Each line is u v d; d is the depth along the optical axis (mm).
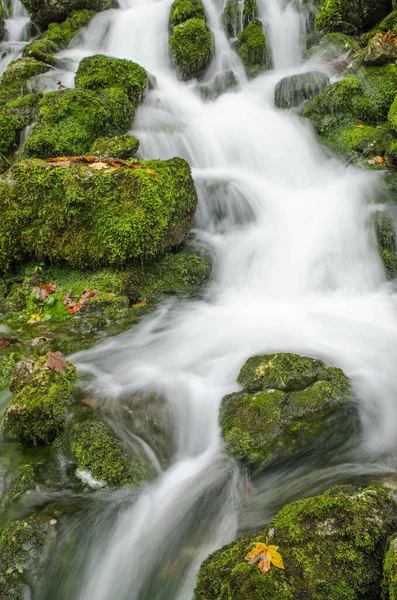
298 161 8242
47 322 5516
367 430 3789
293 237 6730
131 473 3418
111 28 12305
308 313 5664
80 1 12727
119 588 2881
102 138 7293
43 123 7457
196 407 4113
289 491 3291
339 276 6305
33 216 5977
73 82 9586
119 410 4008
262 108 9648
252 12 11945
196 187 7191
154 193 5844
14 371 4152
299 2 11844
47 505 3201
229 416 3889
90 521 3125
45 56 10461
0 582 2773
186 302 6027
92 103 7789
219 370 4535
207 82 11133
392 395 4152
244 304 6000
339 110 8562
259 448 3643
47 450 3668
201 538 3062
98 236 5895
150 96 9641
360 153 7922
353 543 2609
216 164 8359
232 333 5219
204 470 3578
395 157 7426
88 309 5590
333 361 4527
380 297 6051
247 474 3488
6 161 7273
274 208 7238
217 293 6285
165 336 5242
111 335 5238
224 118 9312
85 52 11898
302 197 7496
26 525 3008
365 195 7000
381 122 8461
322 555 2559
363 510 2760
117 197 5852
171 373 4539
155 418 3990
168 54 11531
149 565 2953
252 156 8398
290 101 9305
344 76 9008
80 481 3379
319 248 6477
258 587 2389
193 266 6375
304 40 11398
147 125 8695
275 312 5727
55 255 6031
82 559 2959
